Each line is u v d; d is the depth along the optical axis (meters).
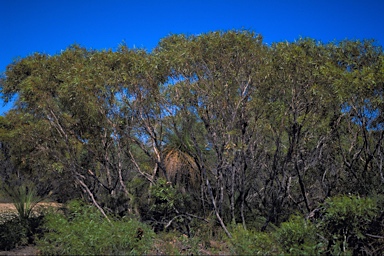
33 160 9.76
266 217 8.46
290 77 7.63
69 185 9.90
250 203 9.12
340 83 7.27
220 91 7.79
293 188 8.91
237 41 7.87
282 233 6.22
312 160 8.56
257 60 7.92
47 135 9.06
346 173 8.55
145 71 8.00
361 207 5.98
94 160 9.23
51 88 8.91
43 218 8.35
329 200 6.52
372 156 8.10
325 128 7.99
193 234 7.83
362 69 7.92
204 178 8.56
